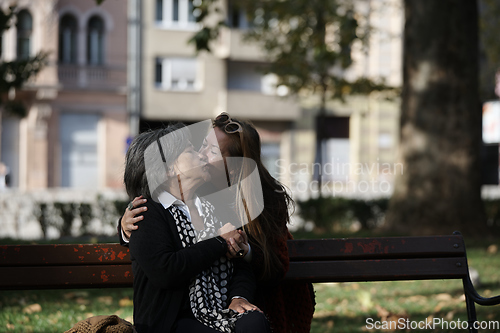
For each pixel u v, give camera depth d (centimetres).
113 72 2633
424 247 316
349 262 308
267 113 2794
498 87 1817
